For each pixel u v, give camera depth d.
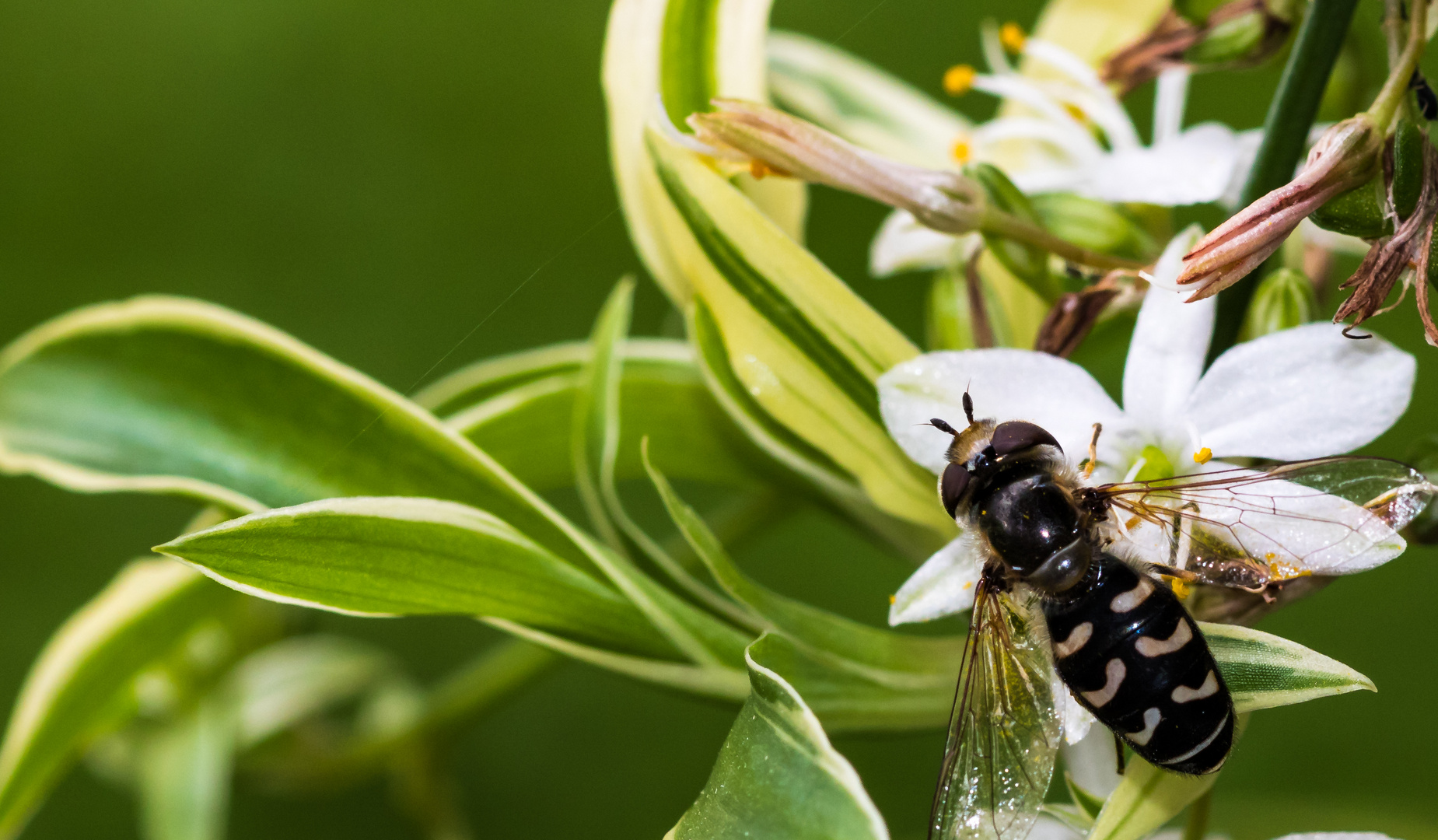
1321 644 0.24
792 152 0.14
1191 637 0.13
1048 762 0.14
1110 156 0.14
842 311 0.14
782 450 0.14
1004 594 0.14
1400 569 0.24
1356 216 0.13
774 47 0.17
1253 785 0.24
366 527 0.13
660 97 0.14
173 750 0.17
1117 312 0.14
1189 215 0.16
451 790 0.18
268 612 0.17
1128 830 0.13
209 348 0.14
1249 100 0.23
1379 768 0.23
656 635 0.14
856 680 0.14
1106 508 0.14
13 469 0.14
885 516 0.15
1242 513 0.13
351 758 0.18
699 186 0.14
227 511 0.14
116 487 0.14
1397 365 0.13
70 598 0.24
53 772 0.16
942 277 0.14
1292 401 0.13
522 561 0.14
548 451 0.15
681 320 0.17
